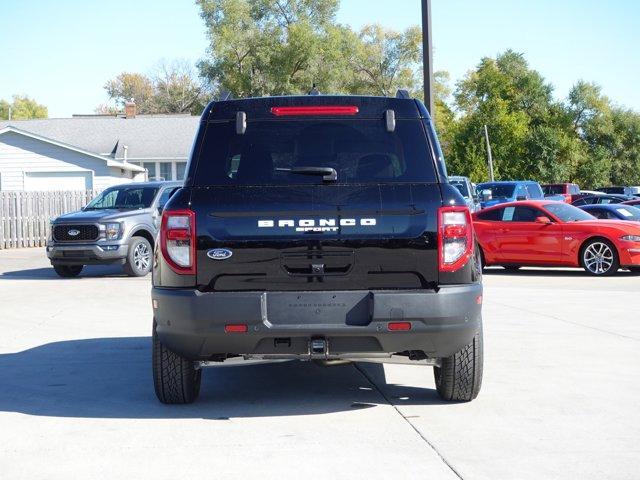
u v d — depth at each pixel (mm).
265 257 5477
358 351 5574
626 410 5980
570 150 84438
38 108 118688
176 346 5668
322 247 5465
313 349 5512
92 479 4559
